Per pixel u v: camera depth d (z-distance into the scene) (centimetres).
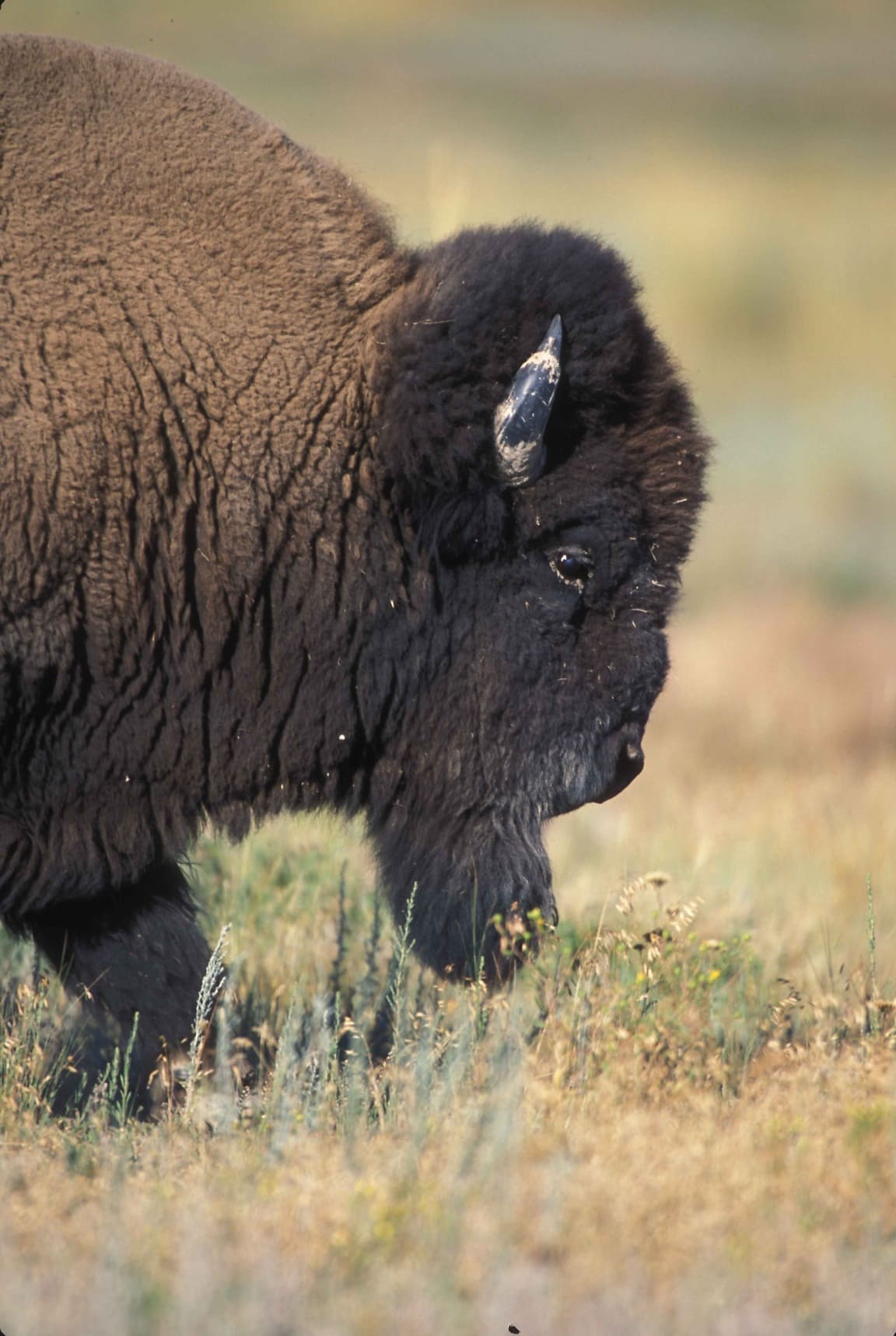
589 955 1789
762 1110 1474
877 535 6384
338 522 1706
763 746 3866
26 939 1792
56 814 1688
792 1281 1173
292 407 1681
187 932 1808
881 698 4069
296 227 1722
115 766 1691
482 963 1745
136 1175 1392
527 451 1689
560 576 1769
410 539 1739
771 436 8000
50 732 1659
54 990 1867
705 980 1717
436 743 1791
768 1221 1252
